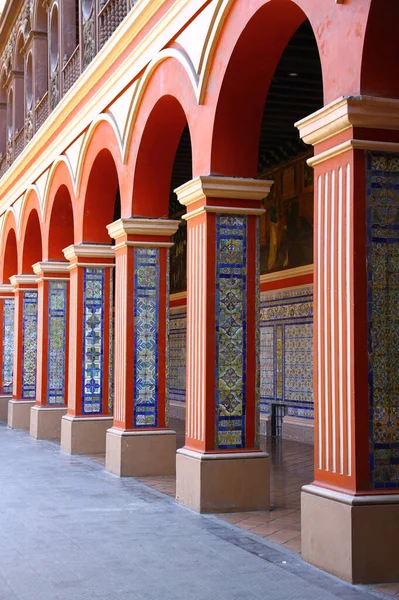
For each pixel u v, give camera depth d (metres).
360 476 5.87
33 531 7.58
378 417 5.95
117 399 11.46
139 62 10.73
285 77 10.88
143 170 11.00
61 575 6.07
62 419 14.29
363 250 5.99
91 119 12.99
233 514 8.33
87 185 13.27
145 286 11.14
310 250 14.27
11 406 19.08
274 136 13.98
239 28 7.87
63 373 16.44
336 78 6.18
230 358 8.52
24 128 19.28
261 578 5.94
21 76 20.50
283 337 15.36
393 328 6.04
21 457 13.37
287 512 8.43
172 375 21.31
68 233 16.14
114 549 6.86
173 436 11.20
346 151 6.05
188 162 15.49
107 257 13.65
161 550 6.82
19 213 19.12
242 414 8.54
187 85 9.19
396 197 6.09
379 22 5.78
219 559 6.51
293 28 7.76
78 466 12.21
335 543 5.96
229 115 8.45
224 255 8.55
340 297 6.12
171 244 11.21
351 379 5.95
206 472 8.36
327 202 6.30
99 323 13.77
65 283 16.34
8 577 6.03
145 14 10.38
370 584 5.75
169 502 9.05
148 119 10.51
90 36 13.37
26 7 18.95
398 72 5.95
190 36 9.11
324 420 6.29
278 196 15.47
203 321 8.51
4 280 21.31
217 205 8.53
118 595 5.57
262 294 16.22
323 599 5.41
